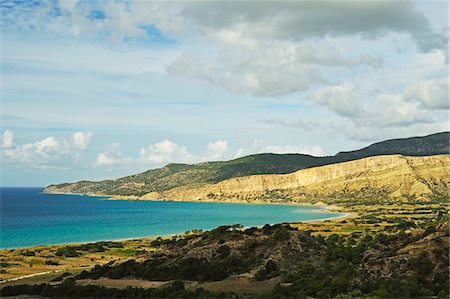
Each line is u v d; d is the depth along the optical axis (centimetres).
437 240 6869
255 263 7812
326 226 18712
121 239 16950
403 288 5562
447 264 6178
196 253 8531
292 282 6588
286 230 8844
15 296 6750
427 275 6116
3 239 16950
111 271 8212
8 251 13012
